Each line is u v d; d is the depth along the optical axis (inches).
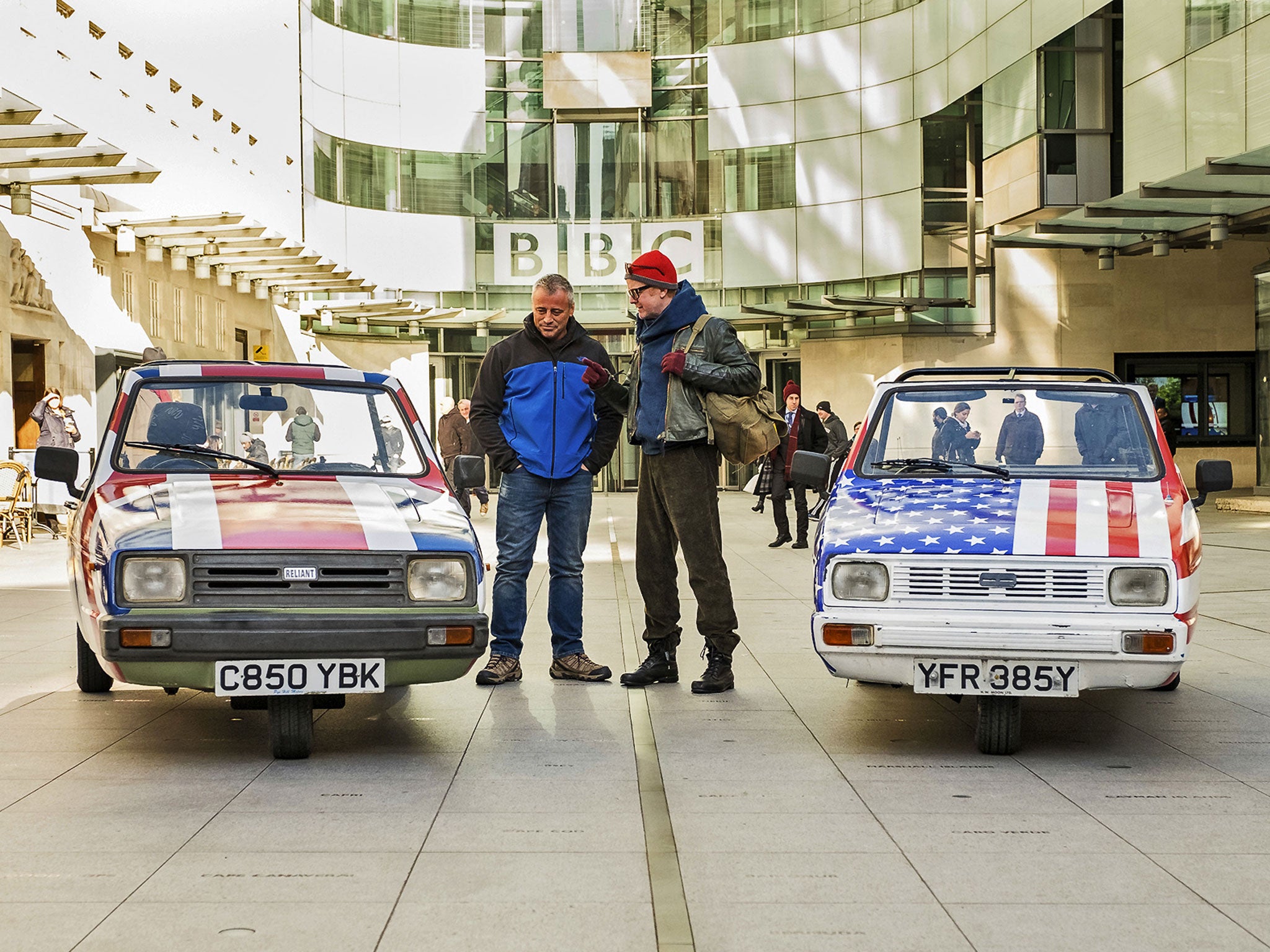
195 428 241.8
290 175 1121.4
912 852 158.2
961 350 1086.4
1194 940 128.9
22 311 660.1
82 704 249.3
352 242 1227.9
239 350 992.9
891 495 230.2
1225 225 767.1
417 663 200.2
